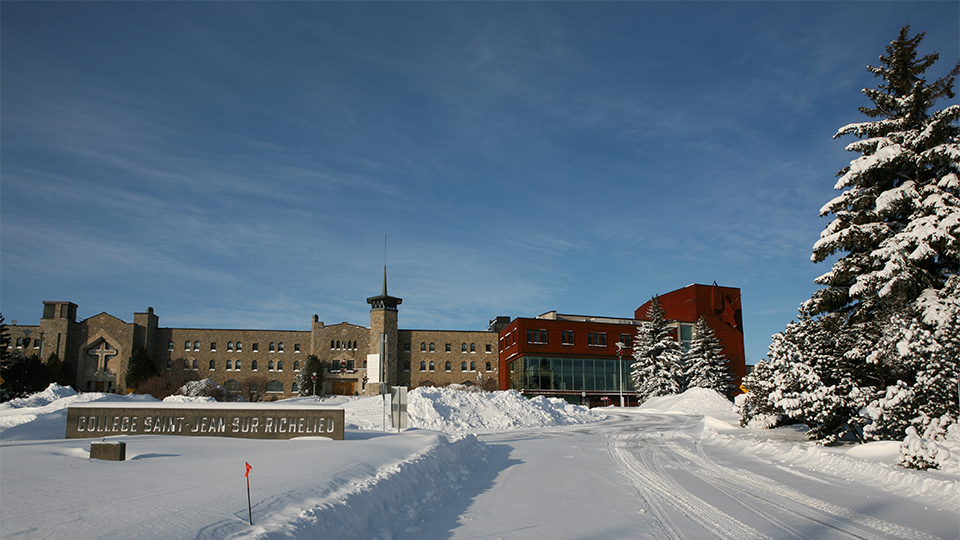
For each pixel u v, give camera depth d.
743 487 13.64
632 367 76.25
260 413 16.38
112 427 16.30
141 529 6.27
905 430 18.28
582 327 79.12
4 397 55.81
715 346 75.38
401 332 88.50
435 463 14.27
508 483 14.04
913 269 21.02
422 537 8.81
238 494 8.16
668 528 9.67
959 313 18.50
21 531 6.06
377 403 38.50
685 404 51.69
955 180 21.03
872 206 23.73
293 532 6.66
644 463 17.97
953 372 17.77
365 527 8.38
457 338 89.81
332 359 86.44
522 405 39.19
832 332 23.23
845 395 21.64
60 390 40.03
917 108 23.42
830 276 23.77
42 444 13.28
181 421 16.33
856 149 24.12
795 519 10.35
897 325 20.09
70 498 7.50
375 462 12.19
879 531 9.57
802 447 19.22
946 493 11.92
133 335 80.19
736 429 29.47
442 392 37.88
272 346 87.12
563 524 9.85
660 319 75.44
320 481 9.55
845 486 13.75
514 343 78.38
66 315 79.31
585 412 44.03
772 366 23.66
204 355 85.62
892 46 24.45
